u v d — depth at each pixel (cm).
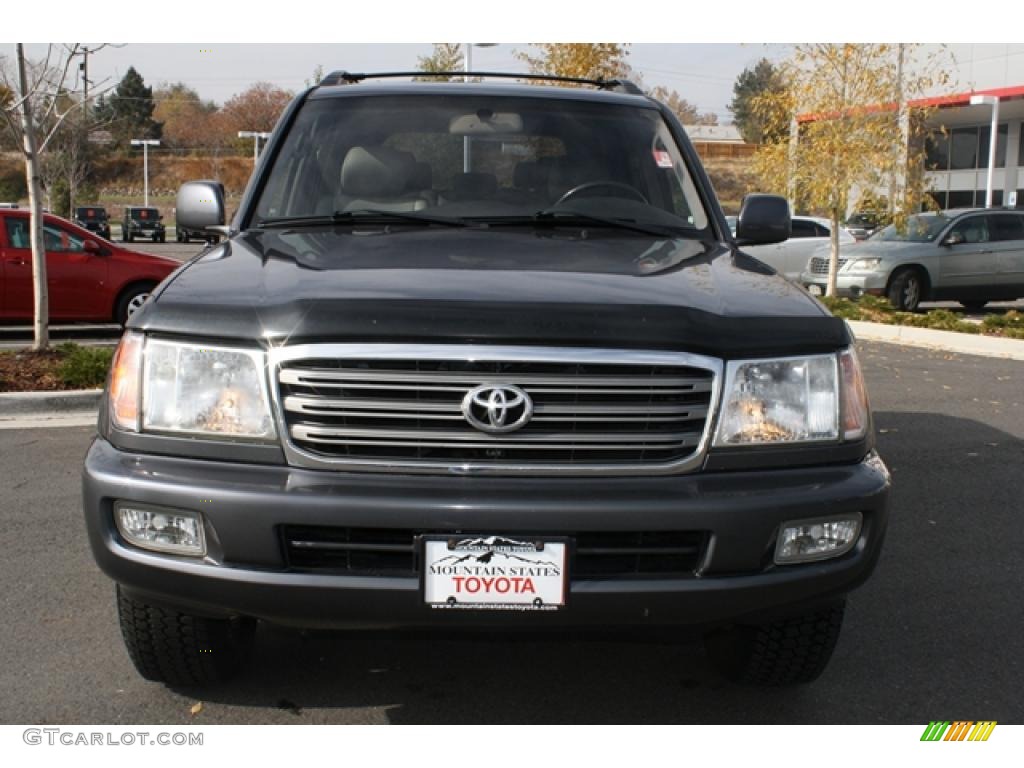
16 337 1219
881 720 324
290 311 269
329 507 257
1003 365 1053
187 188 425
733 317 280
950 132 3925
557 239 362
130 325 287
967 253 1667
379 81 462
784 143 1728
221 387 271
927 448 683
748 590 267
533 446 264
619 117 443
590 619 264
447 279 293
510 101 438
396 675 348
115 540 274
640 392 267
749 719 323
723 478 271
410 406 263
